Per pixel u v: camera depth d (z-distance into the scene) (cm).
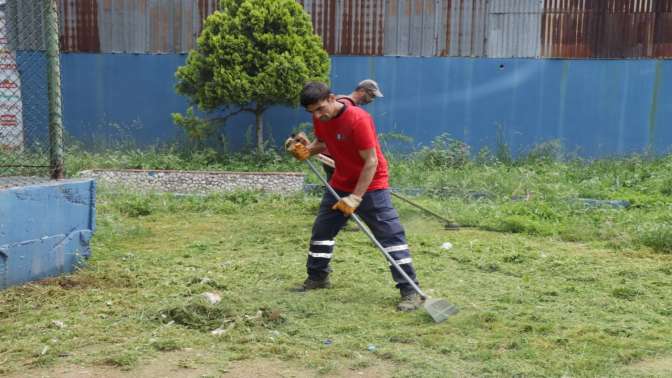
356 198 494
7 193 522
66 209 580
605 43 1299
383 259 661
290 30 1213
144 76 1356
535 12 1302
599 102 1313
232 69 1199
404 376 379
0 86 832
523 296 537
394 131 1348
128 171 1148
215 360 400
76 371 383
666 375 379
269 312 477
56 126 587
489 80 1326
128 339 433
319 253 546
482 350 415
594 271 621
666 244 725
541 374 379
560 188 1045
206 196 1042
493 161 1316
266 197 1044
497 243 748
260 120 1273
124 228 796
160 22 1343
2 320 468
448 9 1316
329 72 1274
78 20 1345
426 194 1081
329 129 503
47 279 558
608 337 440
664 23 1282
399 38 1327
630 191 1082
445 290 556
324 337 441
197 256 673
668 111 1302
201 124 1255
